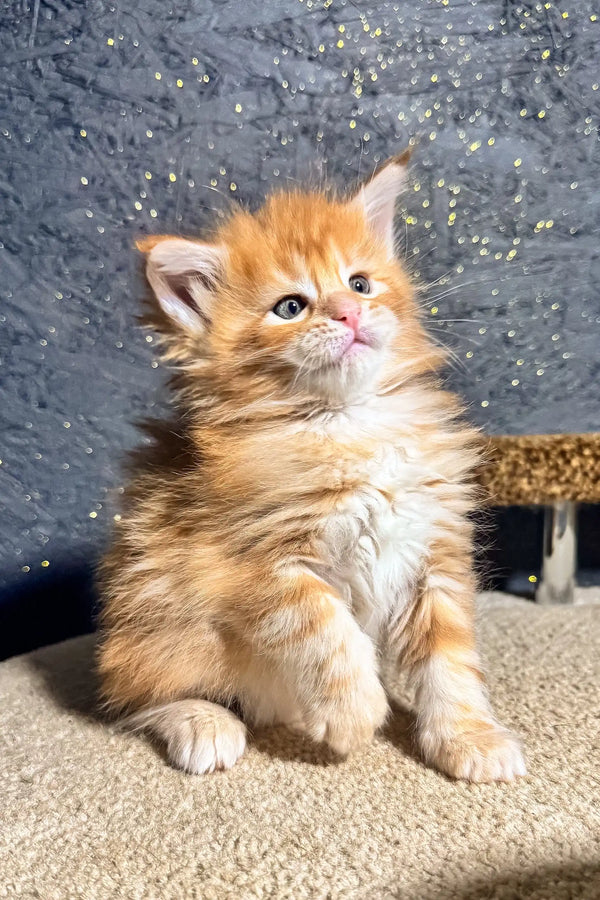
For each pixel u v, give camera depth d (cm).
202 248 30
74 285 43
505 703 32
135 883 22
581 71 41
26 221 42
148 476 32
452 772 27
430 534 30
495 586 49
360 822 24
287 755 29
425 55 41
